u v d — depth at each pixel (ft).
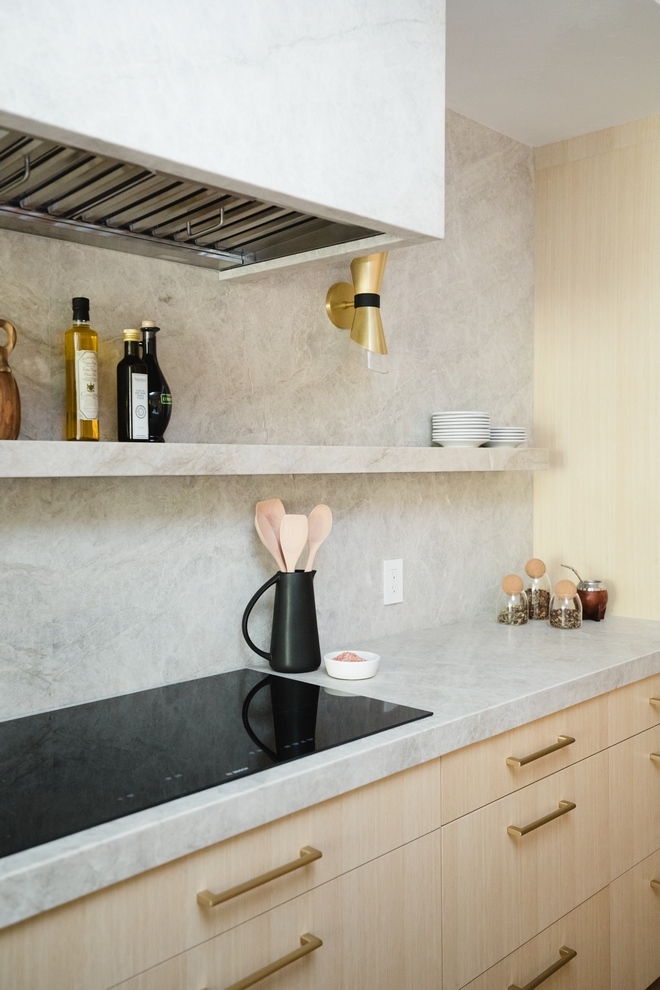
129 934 3.64
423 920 4.99
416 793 4.94
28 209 4.82
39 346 5.16
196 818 3.80
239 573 6.42
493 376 8.87
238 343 6.38
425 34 5.23
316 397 7.00
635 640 7.52
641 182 8.51
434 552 8.20
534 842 5.87
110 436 5.56
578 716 6.30
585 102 8.09
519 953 5.73
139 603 5.76
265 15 4.28
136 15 3.75
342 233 5.42
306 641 6.29
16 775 4.22
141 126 3.77
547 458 8.45
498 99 8.02
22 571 5.14
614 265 8.73
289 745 4.63
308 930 4.35
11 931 3.27
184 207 4.84
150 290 5.77
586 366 8.96
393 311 7.72
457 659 6.78
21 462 4.29
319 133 4.55
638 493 8.60
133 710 5.32
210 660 6.24
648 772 7.13
